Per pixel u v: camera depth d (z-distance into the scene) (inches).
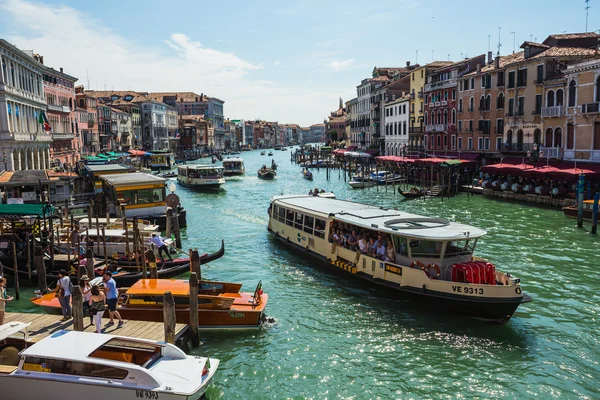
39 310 625.0
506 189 1583.4
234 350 512.4
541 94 1606.8
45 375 376.8
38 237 815.1
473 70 2082.9
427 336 535.8
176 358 407.2
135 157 3341.5
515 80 1718.8
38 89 2023.9
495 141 1878.7
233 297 590.2
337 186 2209.6
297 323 575.8
